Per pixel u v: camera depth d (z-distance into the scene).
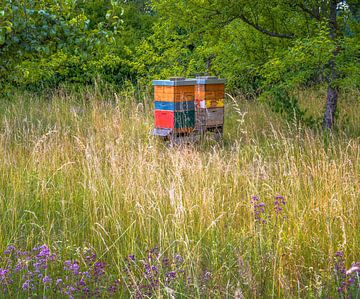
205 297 4.73
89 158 8.22
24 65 12.27
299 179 7.50
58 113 13.74
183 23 11.93
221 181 7.69
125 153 8.89
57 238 6.03
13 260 5.47
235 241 5.81
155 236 6.18
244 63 12.59
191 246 5.70
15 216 6.43
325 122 11.71
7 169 8.30
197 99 11.27
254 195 6.96
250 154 9.61
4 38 7.99
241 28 12.47
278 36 11.99
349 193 6.88
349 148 9.67
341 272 4.96
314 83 16.22
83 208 6.84
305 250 5.62
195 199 6.90
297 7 11.80
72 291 4.72
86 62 18.14
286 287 4.63
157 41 15.00
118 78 19.08
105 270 5.42
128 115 13.63
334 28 11.73
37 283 4.89
